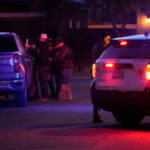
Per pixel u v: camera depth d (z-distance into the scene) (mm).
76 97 35875
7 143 18797
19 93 30359
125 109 21109
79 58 67938
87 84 46250
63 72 34312
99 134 20562
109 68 21188
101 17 105000
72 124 23297
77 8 79625
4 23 65625
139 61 20688
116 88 20969
